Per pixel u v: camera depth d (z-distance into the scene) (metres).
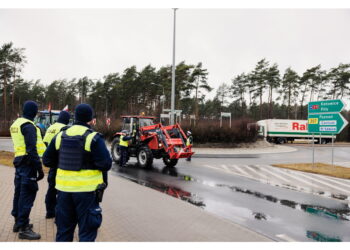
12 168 10.75
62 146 3.31
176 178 10.40
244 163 16.11
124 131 13.63
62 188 3.25
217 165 14.79
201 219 5.53
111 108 61.06
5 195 6.61
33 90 67.12
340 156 23.00
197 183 9.60
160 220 5.39
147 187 8.22
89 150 3.22
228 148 26.97
